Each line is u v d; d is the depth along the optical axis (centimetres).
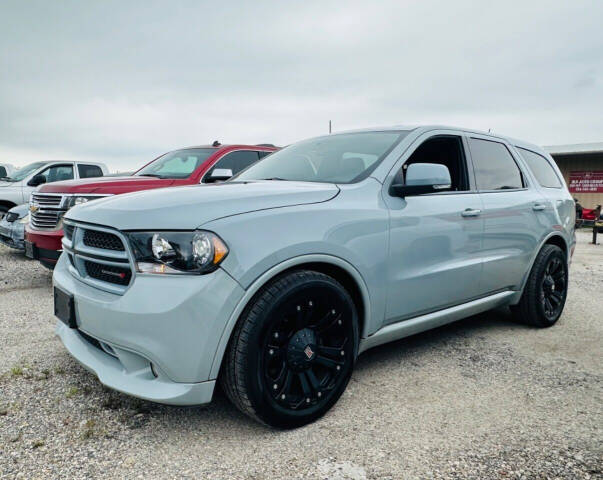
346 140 341
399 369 315
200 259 205
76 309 238
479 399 271
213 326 206
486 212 342
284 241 224
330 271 258
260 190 247
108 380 223
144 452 214
